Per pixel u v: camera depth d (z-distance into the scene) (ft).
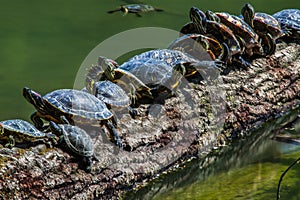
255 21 94.32
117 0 156.46
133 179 67.92
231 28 89.71
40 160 58.65
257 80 89.61
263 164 77.77
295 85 96.68
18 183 55.98
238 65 89.25
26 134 59.57
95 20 141.49
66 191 59.52
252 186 71.41
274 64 94.38
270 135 86.74
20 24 137.18
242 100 86.22
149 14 146.30
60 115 64.08
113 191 65.51
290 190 70.03
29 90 63.41
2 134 58.75
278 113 92.58
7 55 118.93
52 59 117.91
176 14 146.61
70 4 152.56
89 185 61.98
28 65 114.32
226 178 73.87
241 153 81.15
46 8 148.87
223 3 157.28
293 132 87.76
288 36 102.58
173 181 72.13
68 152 61.52
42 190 57.57
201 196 69.00
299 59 99.91
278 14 105.91
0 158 56.85
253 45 90.48
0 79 107.55
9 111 94.94
